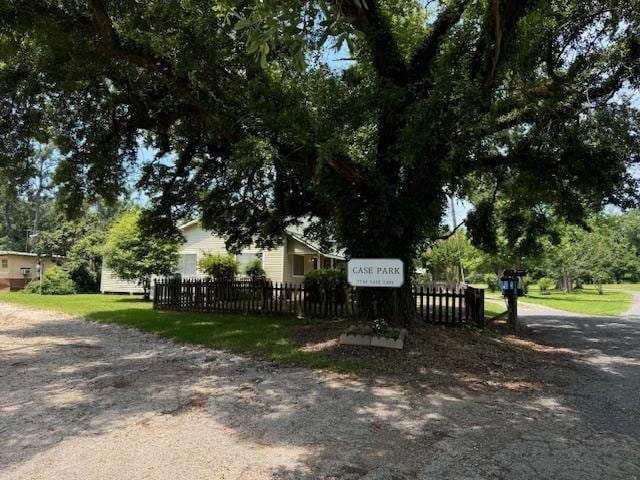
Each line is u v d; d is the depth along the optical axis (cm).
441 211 1004
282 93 962
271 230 1623
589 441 462
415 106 759
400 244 952
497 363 811
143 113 1299
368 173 848
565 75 1025
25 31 872
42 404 579
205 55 889
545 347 1035
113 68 1091
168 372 750
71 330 1231
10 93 1116
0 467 396
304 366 775
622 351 998
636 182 1144
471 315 1223
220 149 1346
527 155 1113
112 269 2450
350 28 357
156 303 1750
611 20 918
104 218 4725
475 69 849
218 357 865
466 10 966
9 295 2622
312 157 855
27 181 1370
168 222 1638
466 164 904
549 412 558
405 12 1239
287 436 470
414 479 375
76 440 458
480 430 490
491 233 1602
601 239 4772
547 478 379
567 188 1245
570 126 1088
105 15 786
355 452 430
